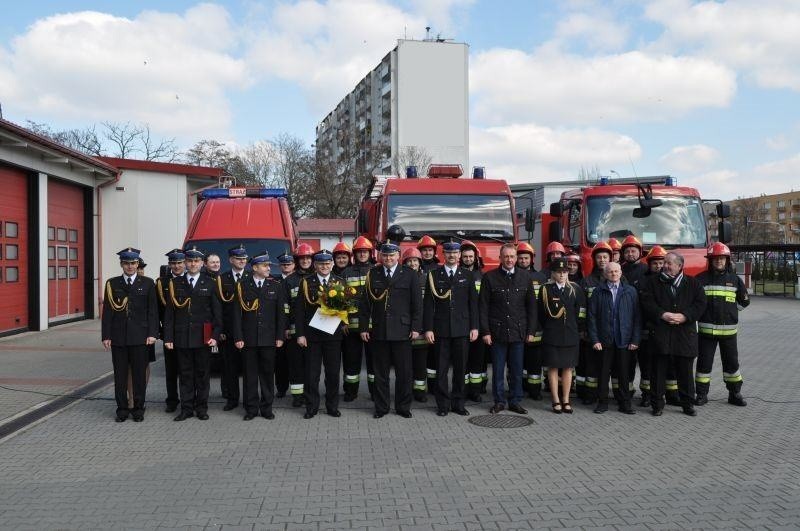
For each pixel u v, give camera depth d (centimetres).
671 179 1252
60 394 908
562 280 814
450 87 7044
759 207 10238
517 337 800
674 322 770
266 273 786
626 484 537
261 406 785
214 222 1162
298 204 5791
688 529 445
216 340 775
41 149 1561
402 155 6412
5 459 613
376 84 7600
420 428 729
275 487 531
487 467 584
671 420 767
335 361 785
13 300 1574
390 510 480
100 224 2033
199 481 547
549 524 454
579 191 1209
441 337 792
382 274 785
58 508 487
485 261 1091
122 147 4878
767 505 488
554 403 809
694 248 1111
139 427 736
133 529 448
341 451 636
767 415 789
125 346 765
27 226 1638
